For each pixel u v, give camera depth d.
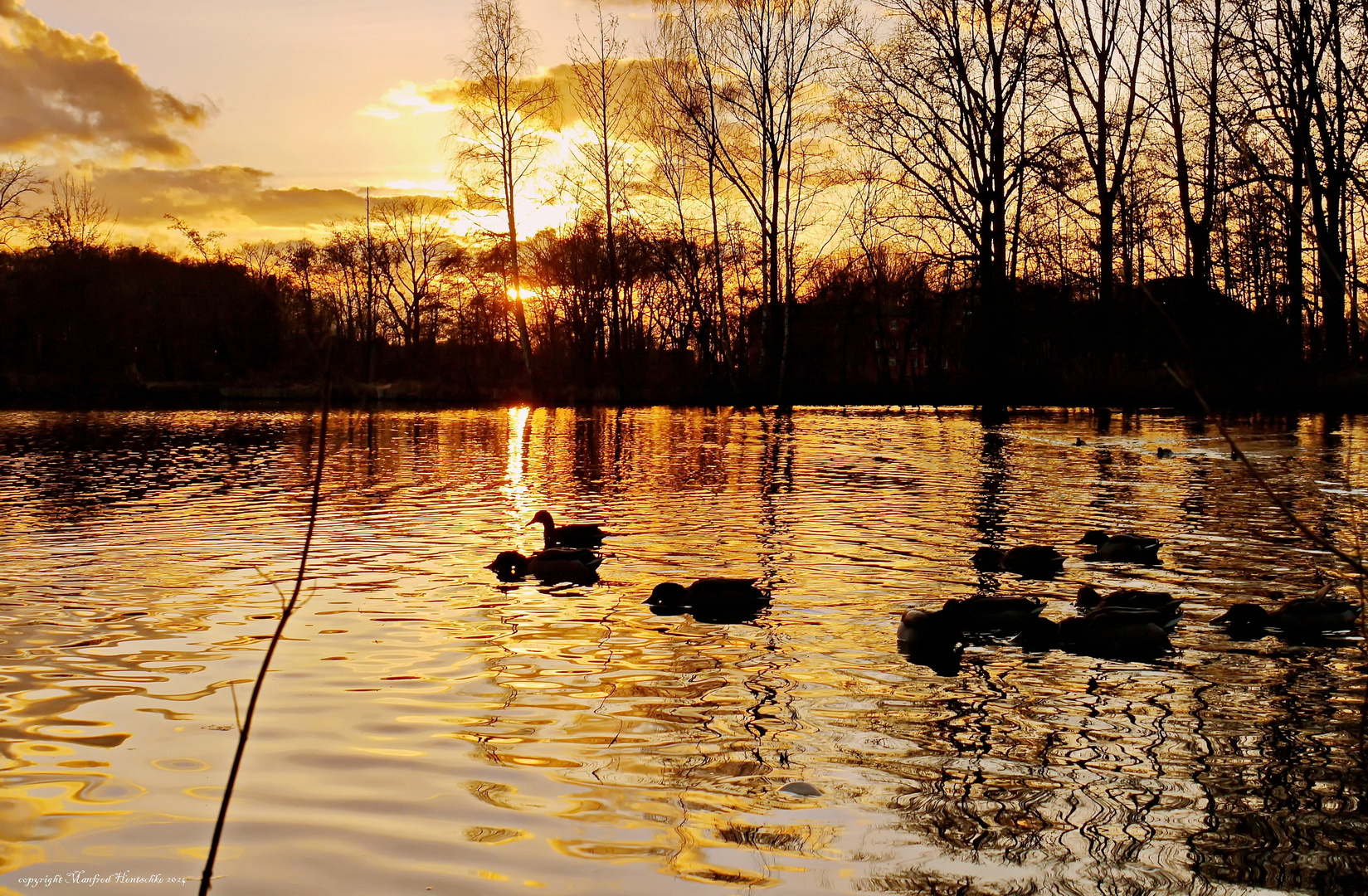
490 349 72.31
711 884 4.45
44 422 39.62
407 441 30.59
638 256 57.00
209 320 66.19
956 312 57.09
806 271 52.94
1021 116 43.88
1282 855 4.83
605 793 5.42
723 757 5.96
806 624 9.16
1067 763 5.94
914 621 8.41
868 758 5.98
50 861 4.61
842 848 4.83
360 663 7.80
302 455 25.95
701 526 14.70
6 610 9.38
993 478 20.73
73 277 65.00
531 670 7.65
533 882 4.45
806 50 43.41
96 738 6.15
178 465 23.56
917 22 38.72
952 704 6.98
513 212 53.12
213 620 9.09
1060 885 4.51
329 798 5.33
